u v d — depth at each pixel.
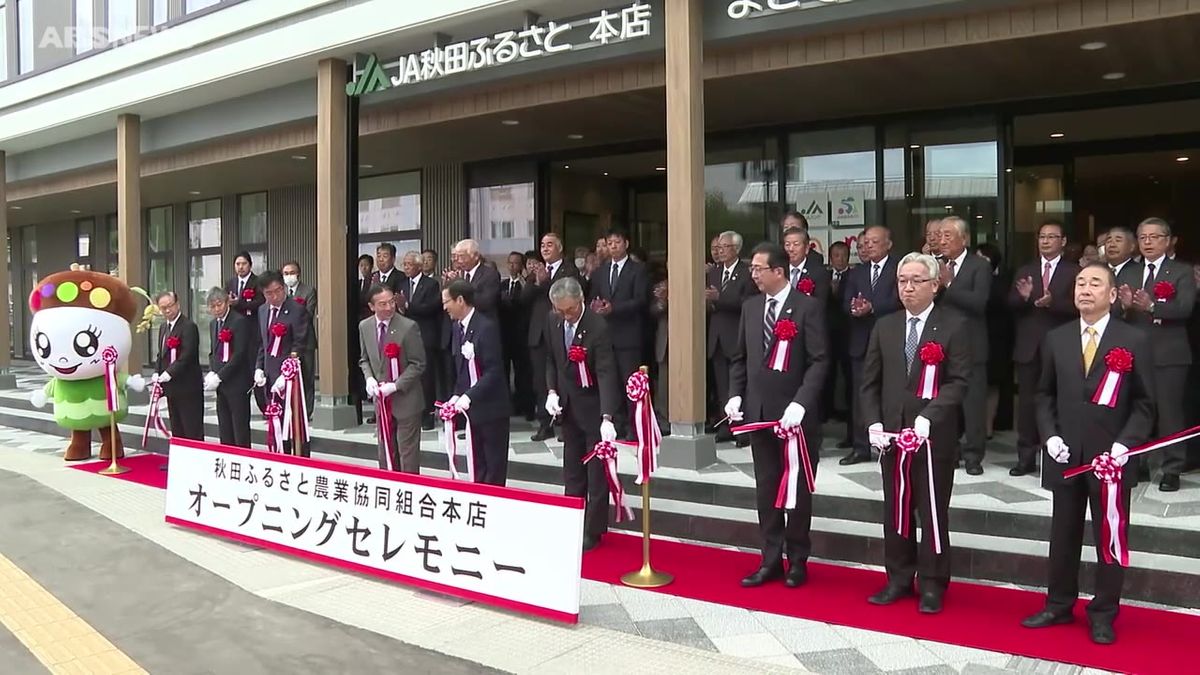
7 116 11.88
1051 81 7.12
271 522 5.16
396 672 3.47
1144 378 3.55
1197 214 10.89
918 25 6.01
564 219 10.61
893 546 4.18
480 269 7.51
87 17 11.20
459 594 4.25
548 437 7.48
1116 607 3.64
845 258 6.93
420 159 10.80
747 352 4.62
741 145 9.02
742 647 3.70
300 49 8.18
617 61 6.91
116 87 10.20
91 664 3.62
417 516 4.45
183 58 9.34
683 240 6.12
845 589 4.40
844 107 8.05
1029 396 5.60
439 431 7.79
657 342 7.37
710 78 6.86
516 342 8.52
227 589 4.54
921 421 3.93
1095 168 10.13
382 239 11.87
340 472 4.80
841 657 3.57
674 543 5.31
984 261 5.71
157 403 7.78
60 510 6.37
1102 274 3.63
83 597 4.46
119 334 8.12
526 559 4.06
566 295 4.91
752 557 4.98
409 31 7.57
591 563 4.91
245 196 13.88
